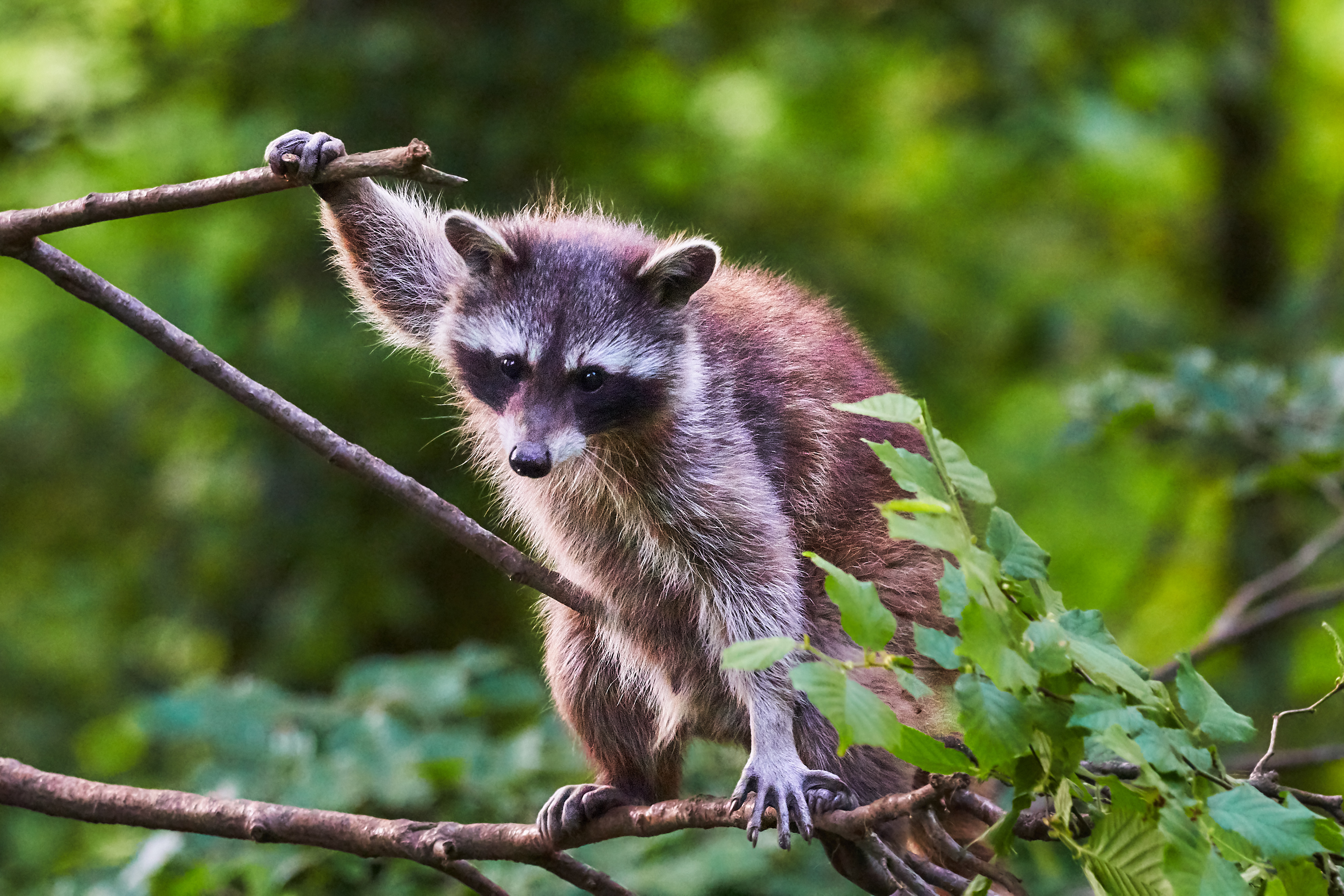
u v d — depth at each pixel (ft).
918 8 50.93
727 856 22.70
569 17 45.11
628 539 21.68
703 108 51.29
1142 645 49.19
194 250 43.32
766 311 23.17
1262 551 45.39
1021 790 12.60
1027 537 13.15
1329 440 28.48
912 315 48.75
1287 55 57.57
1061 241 57.41
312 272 42.63
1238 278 56.49
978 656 11.57
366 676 27.07
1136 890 12.28
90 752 46.03
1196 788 12.30
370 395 41.83
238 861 22.70
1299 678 43.86
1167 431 33.83
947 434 49.75
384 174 14.55
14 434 49.19
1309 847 11.47
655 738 21.97
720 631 20.93
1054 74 51.80
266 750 25.27
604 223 25.20
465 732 26.03
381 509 43.50
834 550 21.66
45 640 49.47
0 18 46.11
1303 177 58.34
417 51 43.24
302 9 44.16
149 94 45.29
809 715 20.30
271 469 43.65
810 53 52.06
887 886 18.10
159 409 47.52
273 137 42.83
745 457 21.22
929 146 56.03
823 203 50.96
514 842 17.40
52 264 14.83
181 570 47.37
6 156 46.88
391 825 17.70
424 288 22.84
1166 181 58.54
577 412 21.02
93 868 23.76
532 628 28.53
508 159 43.68
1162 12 49.98
